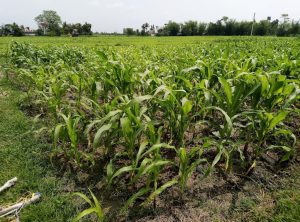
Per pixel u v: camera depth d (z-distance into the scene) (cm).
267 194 264
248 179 286
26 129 407
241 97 308
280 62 481
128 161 317
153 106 330
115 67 374
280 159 322
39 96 520
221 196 262
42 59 893
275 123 272
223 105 314
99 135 245
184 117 283
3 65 940
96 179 289
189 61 505
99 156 330
